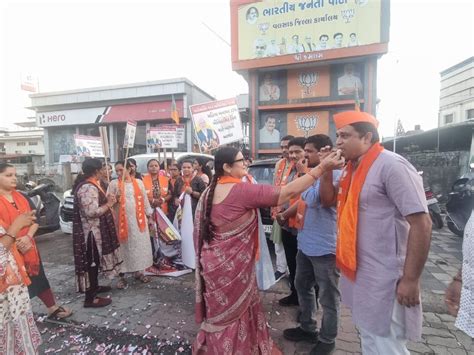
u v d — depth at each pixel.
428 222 1.36
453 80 14.75
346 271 1.65
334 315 2.13
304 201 2.21
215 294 1.83
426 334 2.48
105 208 3.00
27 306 2.04
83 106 16.31
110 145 16.22
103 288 3.45
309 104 12.12
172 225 3.90
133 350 2.34
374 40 10.62
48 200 6.00
